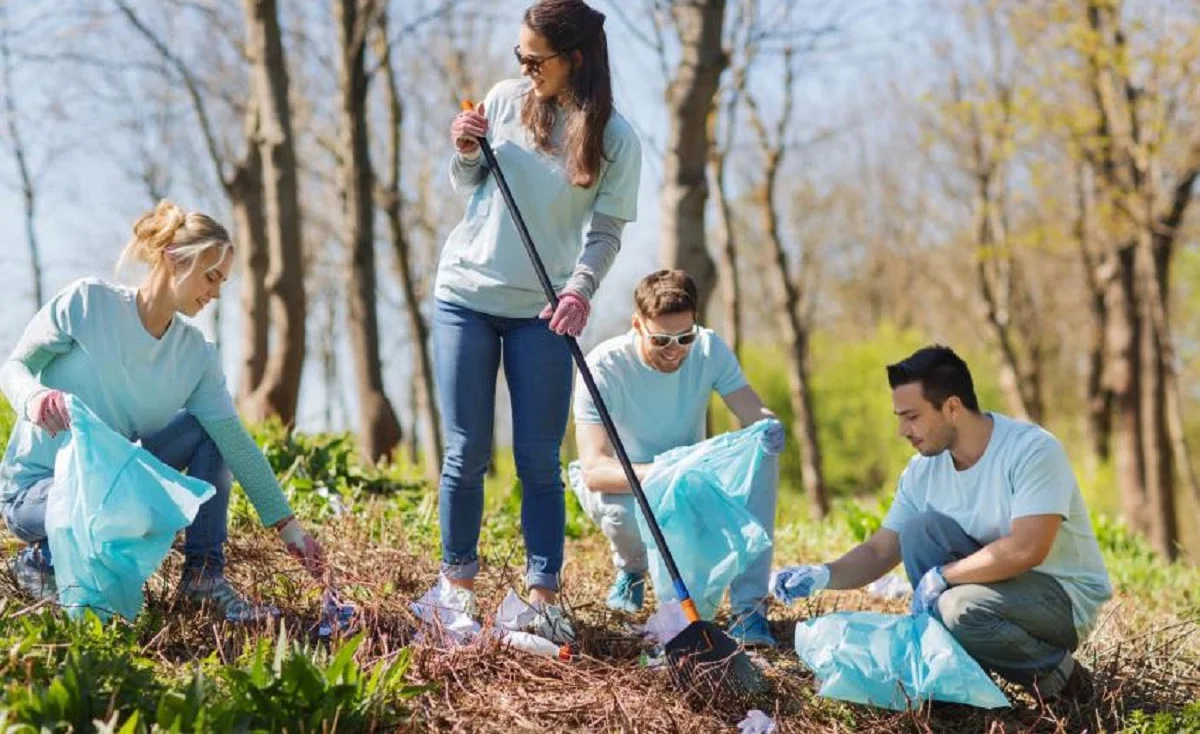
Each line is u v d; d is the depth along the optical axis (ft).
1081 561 12.95
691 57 26.22
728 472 14.30
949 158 72.08
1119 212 48.26
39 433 12.58
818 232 105.29
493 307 13.20
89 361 12.48
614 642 13.58
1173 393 47.88
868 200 104.06
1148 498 52.26
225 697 10.60
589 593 16.03
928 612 12.73
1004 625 12.50
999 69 57.41
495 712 11.67
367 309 36.52
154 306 12.55
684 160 26.48
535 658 12.69
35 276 67.31
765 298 113.39
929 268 102.53
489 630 12.69
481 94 60.08
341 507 17.93
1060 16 44.34
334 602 12.98
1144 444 52.80
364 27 36.83
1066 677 12.80
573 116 12.81
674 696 12.23
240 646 12.35
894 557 13.66
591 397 14.12
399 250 45.47
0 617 11.31
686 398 15.10
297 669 10.37
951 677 12.11
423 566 15.44
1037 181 51.75
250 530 16.06
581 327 12.76
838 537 24.21
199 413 13.03
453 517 13.38
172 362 12.77
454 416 13.29
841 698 12.46
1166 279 51.93
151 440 13.08
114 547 11.78
